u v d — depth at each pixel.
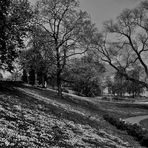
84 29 42.66
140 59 40.47
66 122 18.55
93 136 17.27
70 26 42.69
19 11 22.44
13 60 21.98
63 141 12.59
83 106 42.06
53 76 50.62
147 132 23.61
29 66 46.44
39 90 41.62
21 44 22.41
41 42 39.84
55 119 17.81
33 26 25.53
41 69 46.19
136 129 25.28
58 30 42.97
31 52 40.59
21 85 39.31
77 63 44.41
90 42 41.19
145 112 60.31
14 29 21.53
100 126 24.53
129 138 23.31
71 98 49.06
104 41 40.81
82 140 14.63
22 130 11.66
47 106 22.78
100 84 84.62
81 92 89.62
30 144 9.95
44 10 41.47
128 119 42.47
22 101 19.52
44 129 13.58
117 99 92.81
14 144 9.28
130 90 116.19
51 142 11.60
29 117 14.95
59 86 43.31
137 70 41.66
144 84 40.91
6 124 11.57
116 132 24.64
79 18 43.56
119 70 40.84
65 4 42.34
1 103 15.78
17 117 13.72
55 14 42.75
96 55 41.75
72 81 47.69
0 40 20.69
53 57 42.31
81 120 23.11
